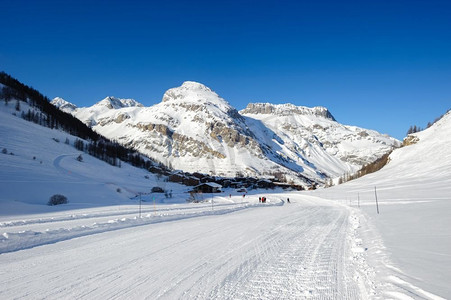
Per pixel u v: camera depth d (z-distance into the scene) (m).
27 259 8.38
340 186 95.12
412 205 25.33
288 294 5.24
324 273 6.38
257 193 121.00
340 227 14.87
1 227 17.31
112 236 12.59
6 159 73.75
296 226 15.53
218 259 7.93
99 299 5.15
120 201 56.06
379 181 82.06
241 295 5.22
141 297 5.20
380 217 17.16
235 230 13.98
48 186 57.06
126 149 175.88
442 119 116.81
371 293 4.98
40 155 90.81
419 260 6.43
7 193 47.16
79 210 32.81
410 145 111.25
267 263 7.40
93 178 82.75
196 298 5.11
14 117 125.00
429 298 4.34
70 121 173.88
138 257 8.35
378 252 7.78
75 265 7.55
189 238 11.66
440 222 11.86
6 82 169.88
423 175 72.81
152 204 48.09
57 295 5.40
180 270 6.89
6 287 5.89
